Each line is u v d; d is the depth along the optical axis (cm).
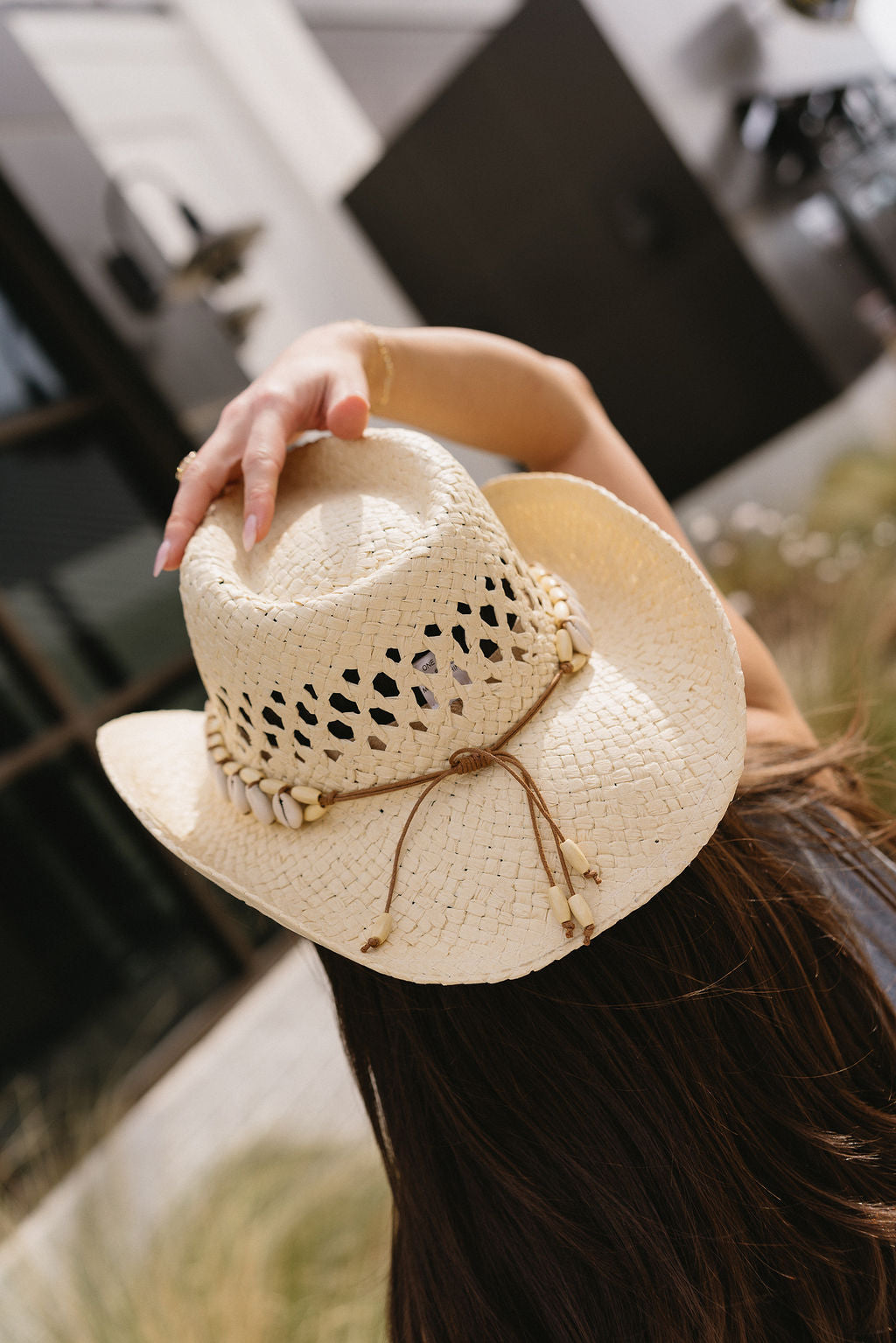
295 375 95
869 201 609
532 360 128
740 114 511
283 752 84
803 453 639
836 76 587
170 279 395
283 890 85
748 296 490
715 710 84
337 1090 318
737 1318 80
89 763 352
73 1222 276
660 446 551
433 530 79
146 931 363
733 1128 82
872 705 262
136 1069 342
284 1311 234
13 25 447
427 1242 90
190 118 544
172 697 396
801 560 498
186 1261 247
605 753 83
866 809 110
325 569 83
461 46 742
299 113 588
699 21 501
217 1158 297
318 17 631
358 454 92
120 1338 228
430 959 77
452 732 82
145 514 409
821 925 93
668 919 83
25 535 362
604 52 462
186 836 95
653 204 491
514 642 83
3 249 376
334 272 596
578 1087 82
